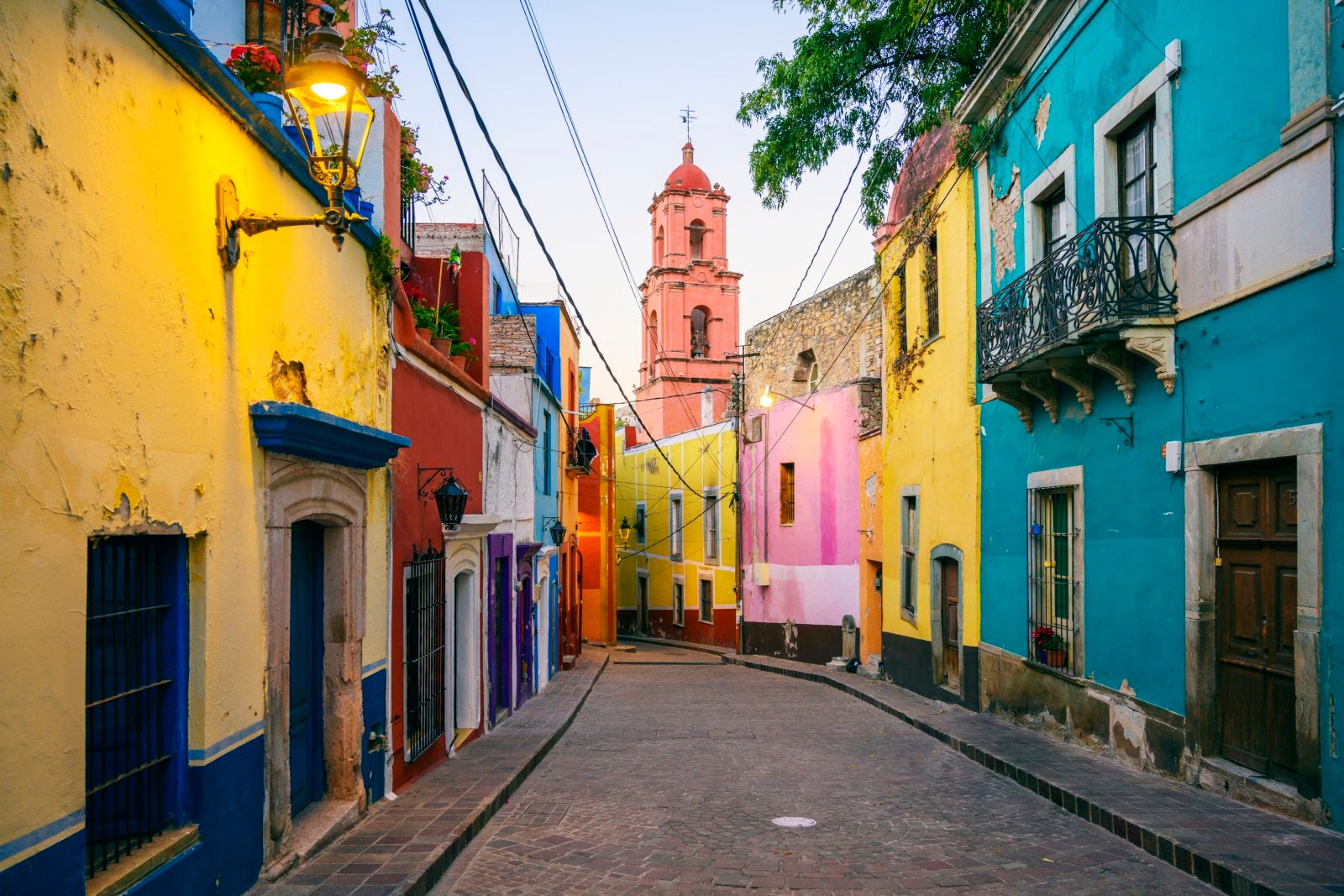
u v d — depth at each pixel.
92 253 3.78
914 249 16.59
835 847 6.85
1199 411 7.85
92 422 3.76
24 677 3.35
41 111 3.45
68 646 3.61
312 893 5.20
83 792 3.70
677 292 42.72
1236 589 7.51
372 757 7.52
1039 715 11.23
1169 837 6.25
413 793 8.09
